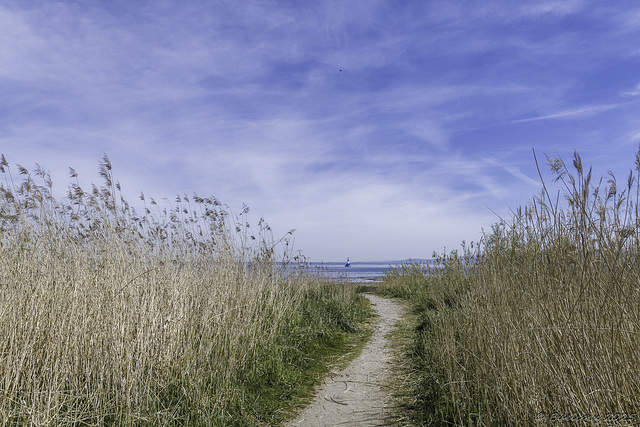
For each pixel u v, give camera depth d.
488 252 6.04
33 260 5.69
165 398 4.94
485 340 4.87
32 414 3.80
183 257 7.29
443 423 4.50
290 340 7.61
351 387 6.02
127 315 5.20
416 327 9.23
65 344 4.64
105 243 6.11
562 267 4.18
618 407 3.35
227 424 4.69
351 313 10.66
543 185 4.30
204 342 6.15
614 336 3.67
